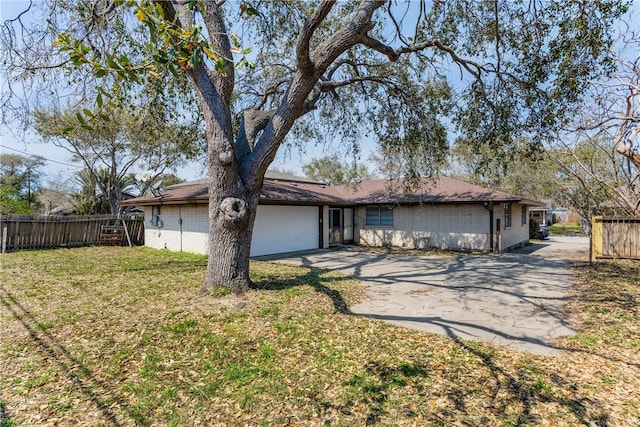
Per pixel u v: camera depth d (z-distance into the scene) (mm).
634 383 3568
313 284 8016
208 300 6250
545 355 4262
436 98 9562
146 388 3432
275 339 4637
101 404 3168
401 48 7430
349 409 3129
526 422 2943
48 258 12328
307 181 21359
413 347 4484
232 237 6637
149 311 5750
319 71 6293
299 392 3387
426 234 16594
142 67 2512
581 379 3656
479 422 2945
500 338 4828
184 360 4039
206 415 3039
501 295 7309
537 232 22906
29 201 34000
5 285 7785
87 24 5691
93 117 2572
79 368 3822
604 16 5840
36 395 3297
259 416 3031
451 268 10836
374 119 10523
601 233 11820
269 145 6586
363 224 18828
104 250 15102
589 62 6199
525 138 8688
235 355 4172
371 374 3742
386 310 6180
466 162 26781
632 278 8750
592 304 6438
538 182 21859
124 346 4391
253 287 7020
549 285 8273
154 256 13102
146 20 2270
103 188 24734
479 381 3609
